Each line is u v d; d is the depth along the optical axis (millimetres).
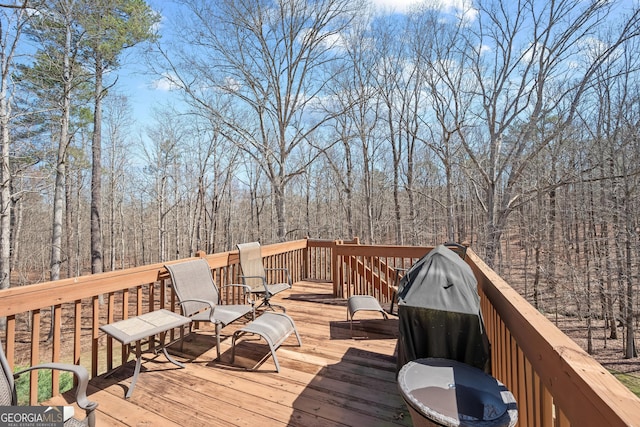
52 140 11016
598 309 12172
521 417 1458
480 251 14992
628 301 10680
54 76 9516
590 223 12070
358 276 5195
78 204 17688
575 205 12656
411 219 17281
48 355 9273
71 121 11859
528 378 1371
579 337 11781
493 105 12320
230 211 22359
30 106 9539
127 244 27203
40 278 18516
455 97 12797
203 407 2234
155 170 19391
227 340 3473
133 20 9953
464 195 18391
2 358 1585
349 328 3789
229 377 2652
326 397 2346
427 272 2035
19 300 2111
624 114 10805
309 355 3055
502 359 1864
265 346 3275
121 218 21609
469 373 1616
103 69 10695
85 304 13406
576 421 847
